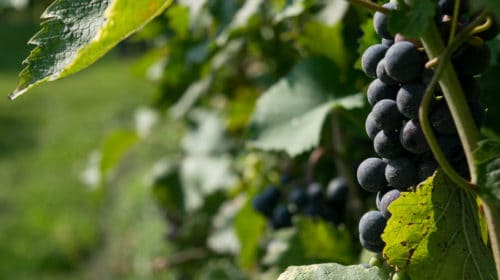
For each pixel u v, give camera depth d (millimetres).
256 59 1563
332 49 996
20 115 6910
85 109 6656
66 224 3793
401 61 688
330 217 1029
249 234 1271
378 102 711
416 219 713
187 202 1642
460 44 682
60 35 698
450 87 687
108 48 706
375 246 738
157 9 704
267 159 1392
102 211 4012
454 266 721
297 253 992
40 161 5238
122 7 692
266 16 1191
